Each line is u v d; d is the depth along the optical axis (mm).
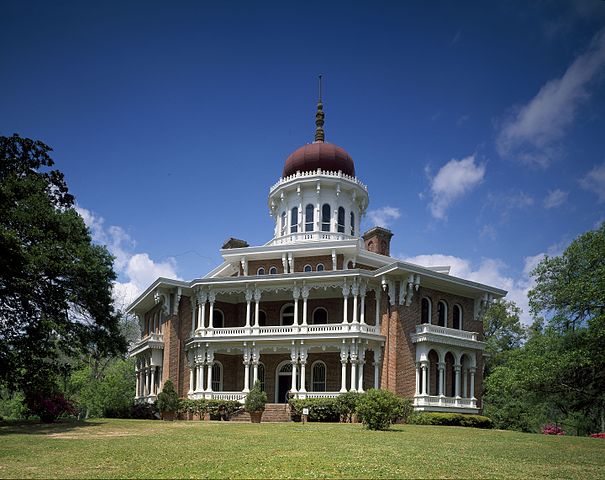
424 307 46188
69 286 35281
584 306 38594
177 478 14070
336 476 14430
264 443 22188
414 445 22266
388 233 55094
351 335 42406
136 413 46500
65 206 36969
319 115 61062
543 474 16125
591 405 42031
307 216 55562
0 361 33250
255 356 44562
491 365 67562
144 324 57938
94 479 13953
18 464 16641
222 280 46312
